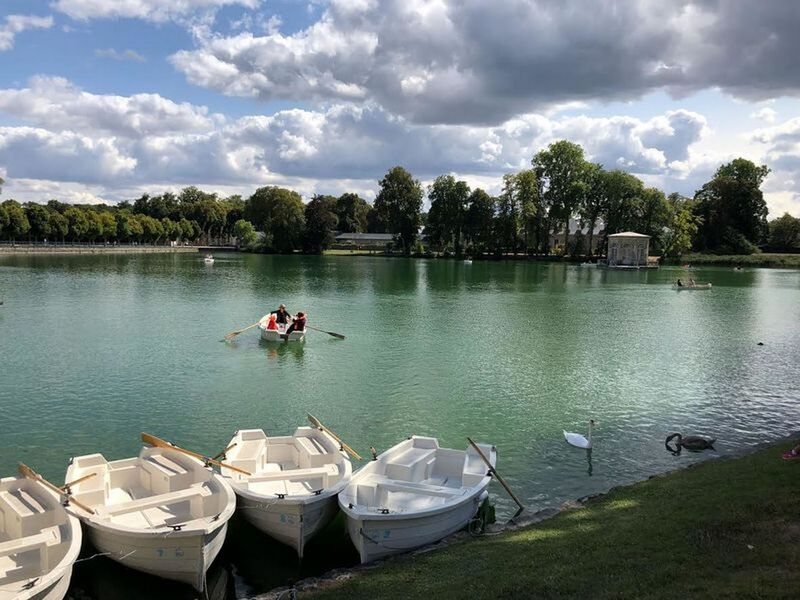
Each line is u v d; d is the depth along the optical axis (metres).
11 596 8.99
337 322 43.28
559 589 9.16
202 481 13.12
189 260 119.12
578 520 12.55
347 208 189.88
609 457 17.70
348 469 13.61
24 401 22.55
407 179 142.88
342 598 9.77
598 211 127.31
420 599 9.35
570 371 28.69
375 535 11.41
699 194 142.88
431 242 143.00
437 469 15.13
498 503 14.62
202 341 34.81
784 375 28.11
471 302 56.62
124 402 22.66
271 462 15.33
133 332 37.31
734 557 9.49
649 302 58.12
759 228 136.88
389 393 24.50
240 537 12.51
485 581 9.73
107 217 144.38
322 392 24.52
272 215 153.00
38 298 53.28
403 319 45.03
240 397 23.64
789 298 62.47
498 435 19.62
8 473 16.28
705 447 18.30
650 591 8.70
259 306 50.78
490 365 29.77
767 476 13.64
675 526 11.20
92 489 12.77
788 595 8.00
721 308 53.69
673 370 29.03
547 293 66.06
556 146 126.12
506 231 130.25
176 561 10.73
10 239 128.38
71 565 10.05
